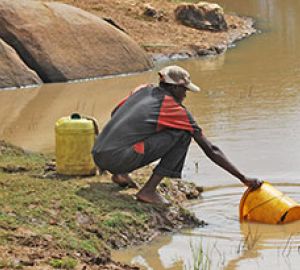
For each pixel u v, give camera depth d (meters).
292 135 14.61
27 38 21.39
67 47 21.72
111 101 18.45
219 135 14.80
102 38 22.31
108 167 10.51
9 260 8.13
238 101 17.61
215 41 25.31
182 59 23.84
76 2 26.36
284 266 8.99
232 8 31.16
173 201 10.93
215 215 10.71
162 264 9.11
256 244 9.66
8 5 21.73
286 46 24.77
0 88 20.33
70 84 20.97
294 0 33.28
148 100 10.48
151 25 25.70
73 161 11.26
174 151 10.41
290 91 18.44
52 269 8.10
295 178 12.20
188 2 29.22
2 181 10.61
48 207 9.76
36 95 19.45
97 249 9.09
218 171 12.63
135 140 10.38
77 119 11.30
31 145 14.34
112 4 26.75
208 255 9.33
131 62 22.42
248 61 22.72
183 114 10.38
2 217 9.24
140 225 9.92
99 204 10.13
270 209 10.35
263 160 13.15
